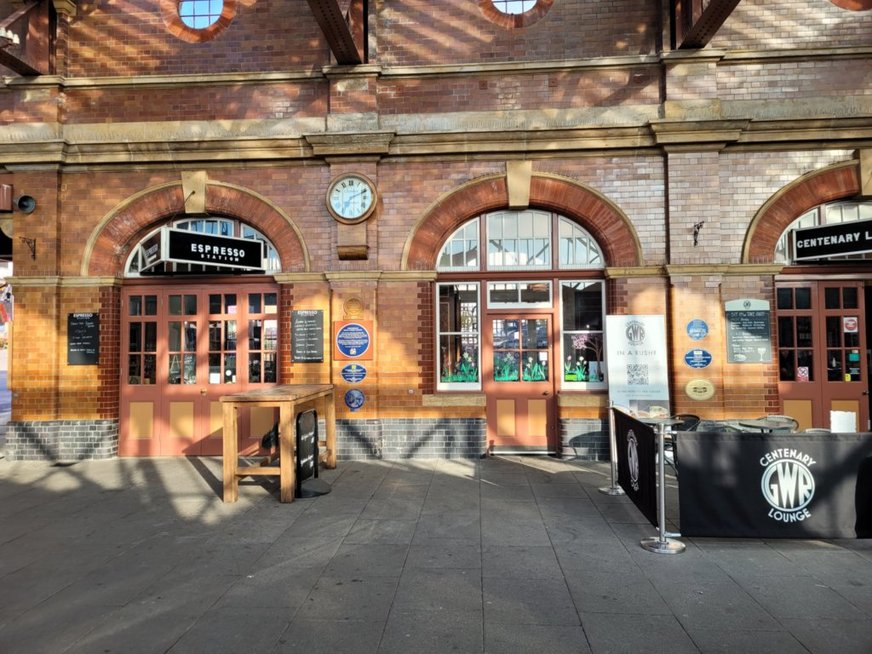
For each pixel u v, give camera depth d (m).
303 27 8.52
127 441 8.72
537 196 8.29
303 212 8.45
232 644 3.40
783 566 4.47
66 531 5.43
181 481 7.24
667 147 8.01
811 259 8.09
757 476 4.79
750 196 8.03
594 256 8.52
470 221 8.62
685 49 8.01
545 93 8.31
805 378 8.32
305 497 6.41
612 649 3.32
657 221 8.12
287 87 8.52
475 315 8.68
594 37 8.30
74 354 8.45
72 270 8.55
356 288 8.30
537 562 4.59
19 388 8.42
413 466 7.84
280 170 8.48
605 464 7.93
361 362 8.27
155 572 4.46
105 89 8.60
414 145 8.29
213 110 8.55
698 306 7.92
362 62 8.29
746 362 7.89
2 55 7.84
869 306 8.67
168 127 8.51
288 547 4.94
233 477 6.29
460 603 3.89
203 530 5.40
